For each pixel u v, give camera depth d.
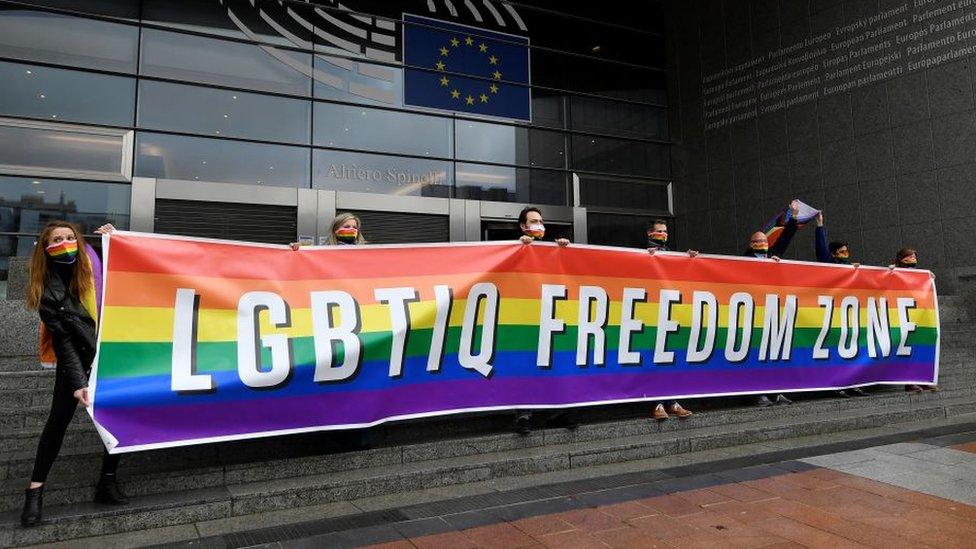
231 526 3.58
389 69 12.77
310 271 4.44
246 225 11.18
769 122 13.49
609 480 4.43
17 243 9.74
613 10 15.53
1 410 4.61
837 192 12.16
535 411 5.66
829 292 6.74
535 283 5.18
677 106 15.67
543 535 3.38
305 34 12.12
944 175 10.62
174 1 11.20
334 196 11.80
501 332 5.00
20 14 10.18
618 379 5.43
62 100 10.27
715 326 5.98
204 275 4.09
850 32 12.06
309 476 4.22
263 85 11.68
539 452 4.83
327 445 4.66
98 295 3.83
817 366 6.56
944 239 10.60
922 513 3.67
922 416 6.57
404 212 12.41
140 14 10.93
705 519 3.61
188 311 4.00
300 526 3.56
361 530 3.47
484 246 5.04
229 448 4.39
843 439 5.67
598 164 14.77
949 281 10.52
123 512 3.51
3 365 5.63
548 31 14.63
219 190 10.97
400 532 3.44
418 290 4.72
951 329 9.55
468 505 3.91
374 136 12.45
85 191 10.22
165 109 10.91
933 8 10.81
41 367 5.63
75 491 3.67
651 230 6.21
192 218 10.82
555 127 14.37
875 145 11.62
